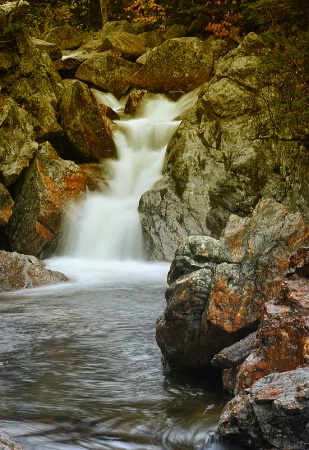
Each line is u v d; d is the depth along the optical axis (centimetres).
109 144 1691
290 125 1469
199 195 1514
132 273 1326
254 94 1579
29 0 2747
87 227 1509
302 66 1401
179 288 630
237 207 1485
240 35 2220
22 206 1481
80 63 2181
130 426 508
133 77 2080
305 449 414
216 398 573
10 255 1218
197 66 2028
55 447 465
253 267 628
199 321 624
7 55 1717
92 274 1306
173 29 2389
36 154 1539
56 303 1017
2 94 1694
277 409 417
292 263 558
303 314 498
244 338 596
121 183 1653
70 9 2914
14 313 938
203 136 1591
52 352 716
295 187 1455
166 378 630
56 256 1484
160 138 1756
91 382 614
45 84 1731
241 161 1517
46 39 2527
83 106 1683
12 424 509
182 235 1479
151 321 872
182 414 533
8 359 689
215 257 644
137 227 1512
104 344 750
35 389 595
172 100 2027
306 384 420
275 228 649
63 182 1512
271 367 501
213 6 2298
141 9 2780
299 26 1563
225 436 456
